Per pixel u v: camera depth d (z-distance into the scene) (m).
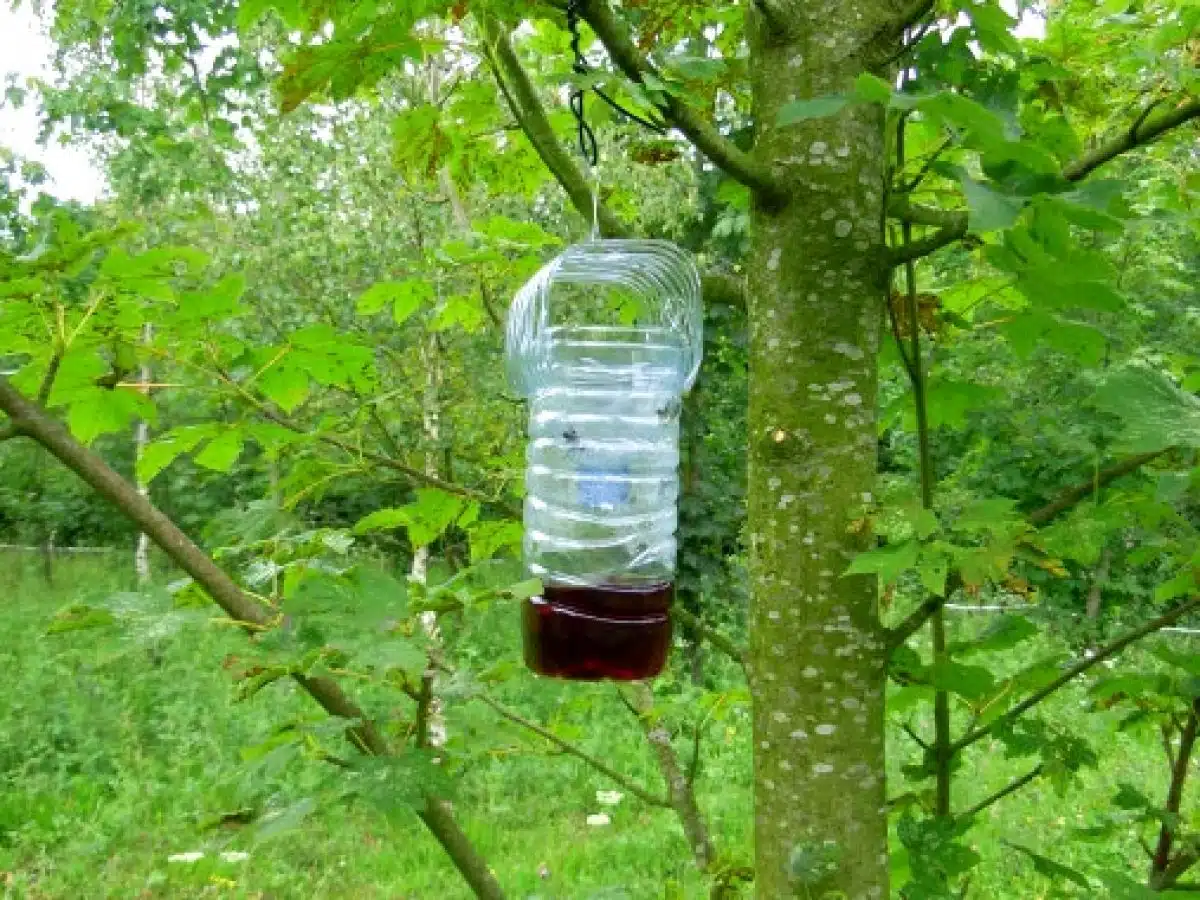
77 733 7.86
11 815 6.69
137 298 1.58
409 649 1.28
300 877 5.93
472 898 5.64
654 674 1.52
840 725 1.42
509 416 6.18
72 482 15.16
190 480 13.02
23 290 1.39
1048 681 1.73
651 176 7.69
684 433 9.34
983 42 1.40
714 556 9.44
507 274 2.33
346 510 8.23
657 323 1.62
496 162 2.29
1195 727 1.85
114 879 5.94
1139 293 6.45
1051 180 1.19
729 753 7.59
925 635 4.85
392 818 1.36
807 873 1.37
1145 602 7.50
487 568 2.18
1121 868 5.07
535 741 1.99
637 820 6.64
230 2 6.94
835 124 1.45
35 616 12.61
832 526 1.43
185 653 9.77
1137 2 2.24
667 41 1.85
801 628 1.44
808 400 1.45
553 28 2.27
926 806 1.77
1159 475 1.57
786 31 1.48
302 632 1.34
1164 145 2.13
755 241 1.52
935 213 1.50
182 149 8.66
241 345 1.74
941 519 1.41
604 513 1.49
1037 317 1.66
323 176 8.45
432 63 5.11
